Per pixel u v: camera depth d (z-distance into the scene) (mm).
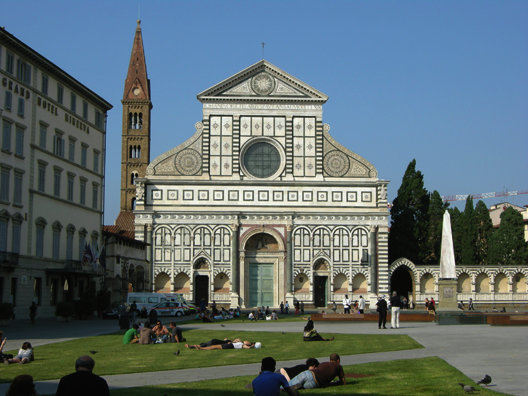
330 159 98688
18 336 45812
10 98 64438
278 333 47219
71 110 78000
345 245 97250
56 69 72812
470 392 20609
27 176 67500
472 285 99188
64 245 75438
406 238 112250
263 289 96750
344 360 29828
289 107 99125
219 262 96000
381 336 41969
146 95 140000
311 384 22297
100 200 86250
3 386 23891
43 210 70500
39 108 70188
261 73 99438
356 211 97500
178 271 95562
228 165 97688
